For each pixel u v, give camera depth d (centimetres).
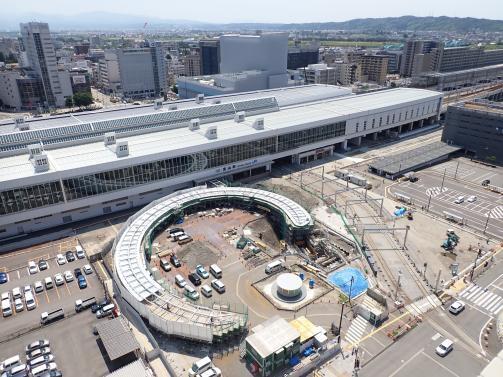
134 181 11300
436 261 9262
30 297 7812
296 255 9369
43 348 6669
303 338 6594
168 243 9769
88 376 6166
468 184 13662
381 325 7256
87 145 12238
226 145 12794
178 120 14325
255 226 10594
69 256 9231
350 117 16512
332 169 15012
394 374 6256
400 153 16150
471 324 7325
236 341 6831
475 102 17562
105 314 7450
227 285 8256
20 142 11606
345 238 10138
